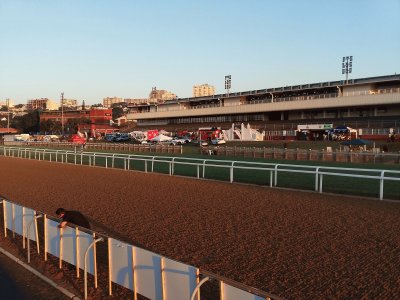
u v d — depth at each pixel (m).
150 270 5.02
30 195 14.97
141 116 99.81
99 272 6.89
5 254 8.26
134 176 20.05
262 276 6.29
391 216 9.75
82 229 6.60
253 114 77.00
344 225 9.09
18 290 6.27
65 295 6.02
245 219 10.05
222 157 34.06
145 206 12.21
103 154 25.64
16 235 9.66
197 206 11.91
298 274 6.30
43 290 6.24
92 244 6.12
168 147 41.62
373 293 5.47
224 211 11.07
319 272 6.34
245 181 17.80
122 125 121.12
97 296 5.91
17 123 132.88
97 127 106.81
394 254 7.02
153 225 9.85
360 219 9.57
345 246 7.59
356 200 12.05
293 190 14.30
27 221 8.34
